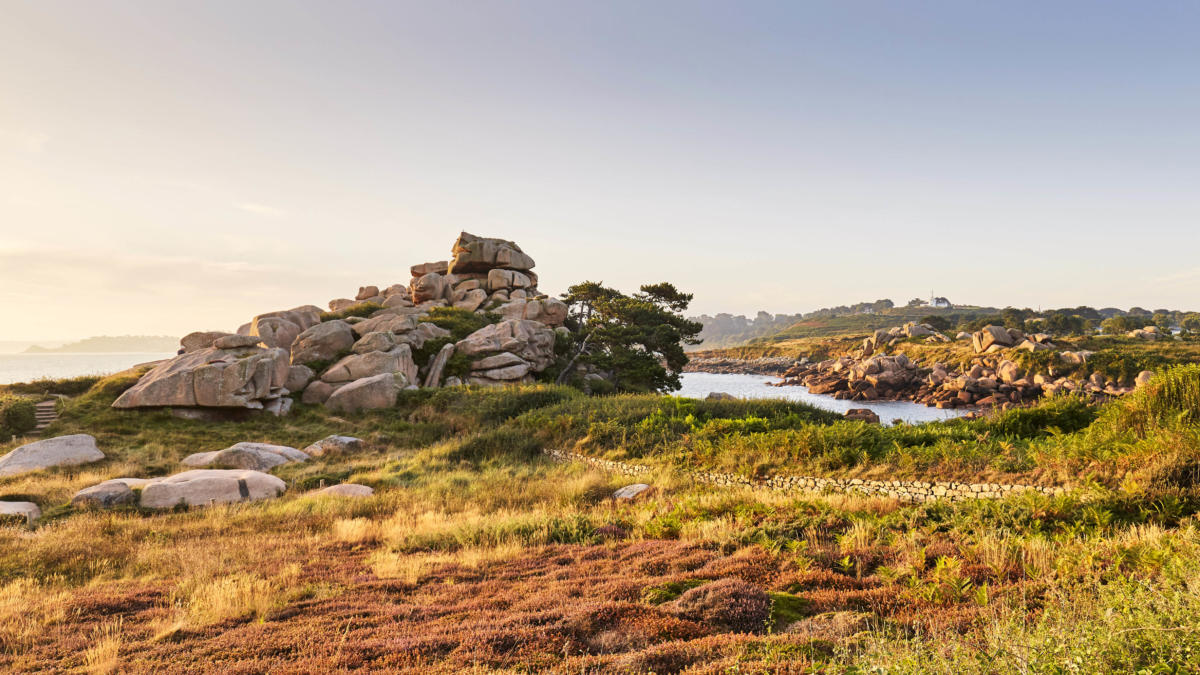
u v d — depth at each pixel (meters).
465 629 6.77
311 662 5.98
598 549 11.12
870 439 18.50
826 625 6.15
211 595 8.82
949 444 17.48
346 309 59.88
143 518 16.55
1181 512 9.85
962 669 4.13
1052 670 3.83
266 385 33.50
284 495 20.08
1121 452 13.41
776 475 18.19
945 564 7.66
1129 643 3.94
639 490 18.31
